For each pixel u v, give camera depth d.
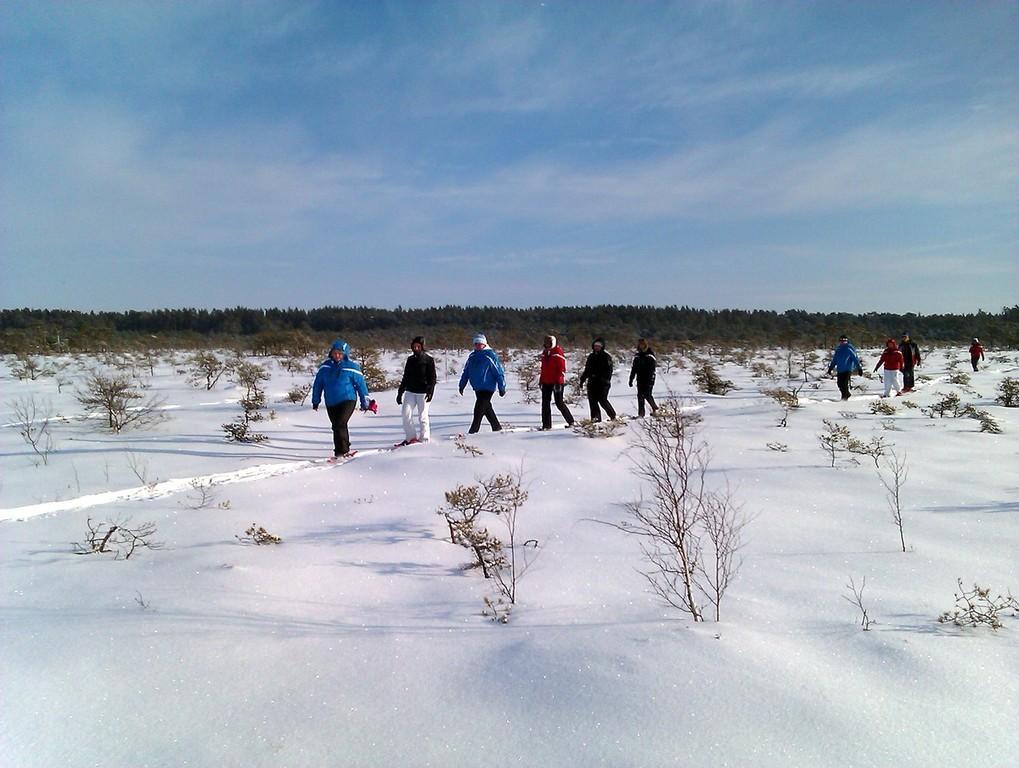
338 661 3.04
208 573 4.16
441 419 12.67
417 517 5.57
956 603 3.68
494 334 50.53
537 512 5.74
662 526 5.04
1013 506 5.82
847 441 8.48
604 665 2.89
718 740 2.36
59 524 5.44
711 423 10.97
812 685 2.72
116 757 2.36
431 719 2.57
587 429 9.18
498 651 3.12
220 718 2.59
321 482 6.85
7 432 10.57
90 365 25.23
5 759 2.34
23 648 3.14
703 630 3.23
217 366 20.48
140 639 3.22
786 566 4.38
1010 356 34.44
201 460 8.51
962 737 2.39
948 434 9.81
